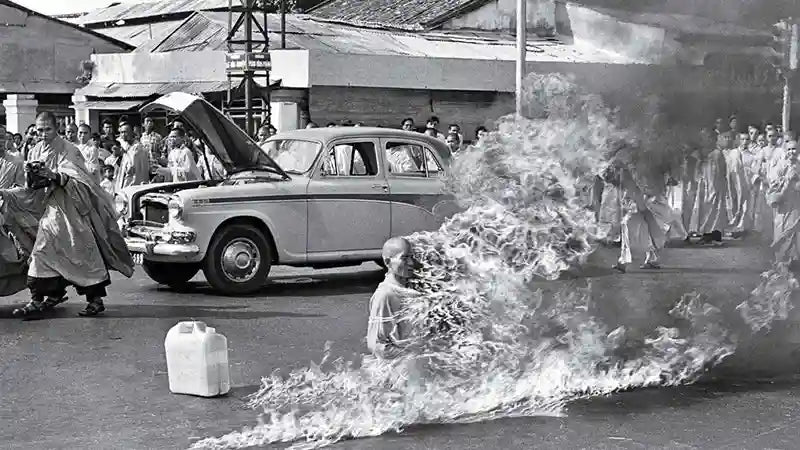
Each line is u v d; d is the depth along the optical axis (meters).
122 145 18.88
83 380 7.46
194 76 26.77
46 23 30.72
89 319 9.95
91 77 29.03
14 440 5.96
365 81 24.84
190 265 12.18
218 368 6.98
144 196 11.98
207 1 39.66
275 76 24.53
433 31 31.73
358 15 34.53
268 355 8.30
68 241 9.78
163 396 6.99
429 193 12.60
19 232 9.97
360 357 8.12
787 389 7.07
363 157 12.46
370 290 12.27
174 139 16.78
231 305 10.97
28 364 7.98
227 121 11.88
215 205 11.50
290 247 11.90
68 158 9.94
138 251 11.59
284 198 11.83
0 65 30.17
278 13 32.81
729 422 6.28
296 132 12.73
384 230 12.36
